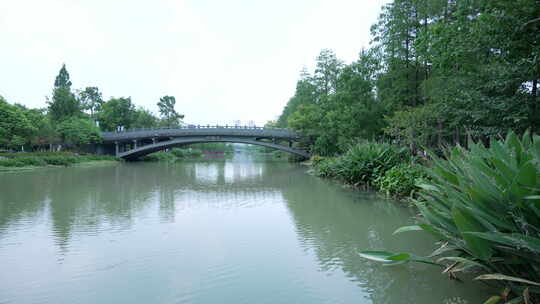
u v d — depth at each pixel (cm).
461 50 807
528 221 306
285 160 5194
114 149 4597
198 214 848
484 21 757
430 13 1529
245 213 859
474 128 861
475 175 339
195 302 362
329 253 530
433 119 1423
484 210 328
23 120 3186
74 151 4022
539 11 665
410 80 1933
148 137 4119
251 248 557
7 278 430
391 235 636
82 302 363
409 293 380
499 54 798
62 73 5788
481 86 796
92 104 6088
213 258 508
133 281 420
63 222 748
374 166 1354
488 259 325
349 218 789
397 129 1587
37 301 366
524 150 349
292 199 1095
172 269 462
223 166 3403
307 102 4188
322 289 396
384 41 2044
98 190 1326
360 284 408
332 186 1470
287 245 575
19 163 2550
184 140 4012
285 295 379
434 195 423
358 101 2291
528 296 303
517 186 289
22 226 707
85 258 509
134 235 639
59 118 4403
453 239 374
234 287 402
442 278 420
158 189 1380
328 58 3672
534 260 302
